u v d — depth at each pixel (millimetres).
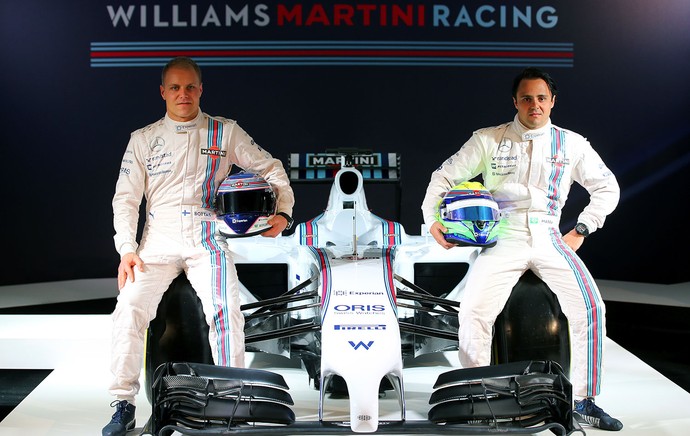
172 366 3027
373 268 3432
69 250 6988
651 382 4027
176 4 6723
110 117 6816
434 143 6898
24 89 6789
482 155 3672
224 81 6797
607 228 6988
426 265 4941
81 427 3359
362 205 3836
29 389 4062
